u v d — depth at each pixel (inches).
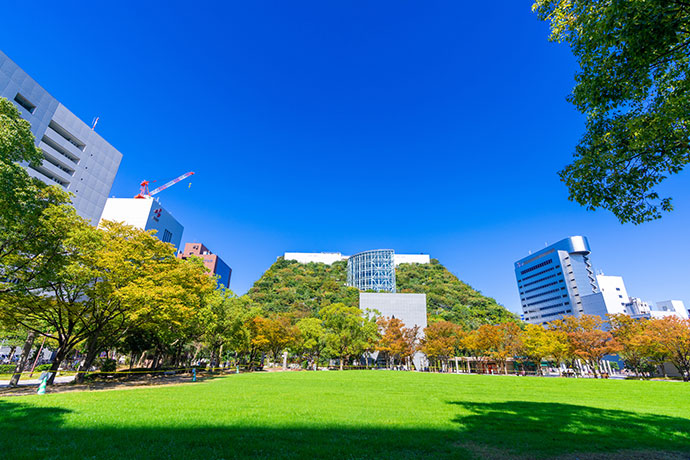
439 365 2632.9
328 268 5693.9
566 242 4490.7
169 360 1863.9
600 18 287.1
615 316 1940.2
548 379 1445.6
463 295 4439.0
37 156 641.6
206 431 325.1
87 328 947.3
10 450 235.5
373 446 291.7
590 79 316.8
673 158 307.7
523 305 5172.2
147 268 949.2
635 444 320.8
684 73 301.4
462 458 263.0
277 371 1975.9
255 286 4778.5
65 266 764.0
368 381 1165.7
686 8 240.7
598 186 350.0
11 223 617.9
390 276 4591.5
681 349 1525.6
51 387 829.8
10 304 784.3
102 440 272.4
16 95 1943.9
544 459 270.4
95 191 2672.2
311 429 355.3
